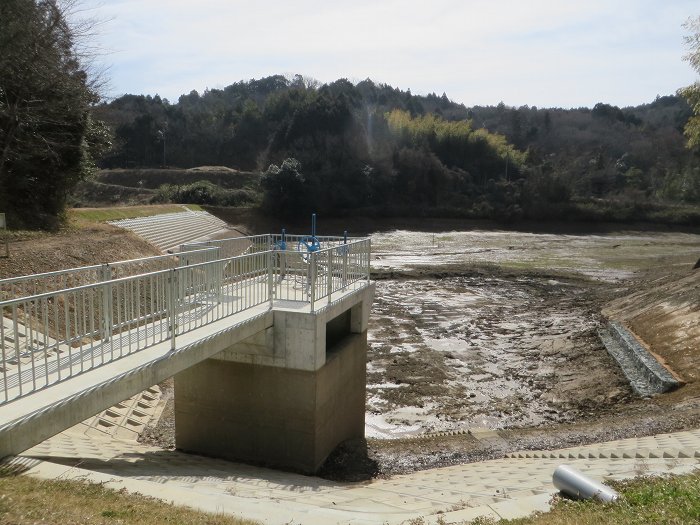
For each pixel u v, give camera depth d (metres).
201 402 10.88
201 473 8.46
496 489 7.71
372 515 6.15
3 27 21.86
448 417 15.39
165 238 32.78
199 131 111.75
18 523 4.07
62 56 24.80
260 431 10.61
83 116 26.73
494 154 98.94
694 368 16.34
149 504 5.09
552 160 112.81
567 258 49.69
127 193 71.12
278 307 10.52
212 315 9.12
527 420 15.29
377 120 98.44
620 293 31.08
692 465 7.27
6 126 23.48
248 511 5.45
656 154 117.44
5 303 5.54
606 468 7.98
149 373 7.06
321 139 80.56
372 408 15.87
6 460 5.22
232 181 84.12
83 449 8.66
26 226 23.34
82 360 6.64
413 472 11.06
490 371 19.39
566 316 26.80
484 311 28.62
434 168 83.44
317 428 10.41
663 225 74.81
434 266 42.81
